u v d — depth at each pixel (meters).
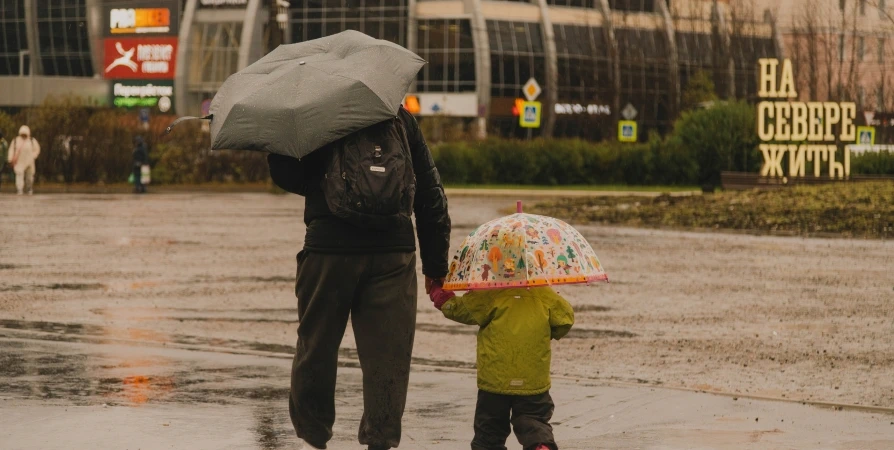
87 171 172.25
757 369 35.69
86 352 35.91
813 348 39.47
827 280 59.28
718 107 180.38
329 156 20.75
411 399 29.73
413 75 21.80
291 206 123.12
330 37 22.77
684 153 180.50
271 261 66.12
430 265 22.30
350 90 20.70
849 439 25.83
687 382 33.56
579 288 55.88
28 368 33.00
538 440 21.92
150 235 83.38
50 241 77.69
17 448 23.97
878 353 38.50
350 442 25.14
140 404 28.39
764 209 103.19
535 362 22.25
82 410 27.58
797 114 136.00
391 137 20.98
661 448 24.92
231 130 20.89
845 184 120.19
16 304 48.22
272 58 22.45
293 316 45.88
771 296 53.03
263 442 24.80
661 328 43.84
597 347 39.56
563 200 129.12
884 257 71.44
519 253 21.73
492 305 22.30
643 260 69.12
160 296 51.31
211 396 29.53
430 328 43.81
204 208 117.94
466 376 33.16
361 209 20.38
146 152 153.88
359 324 21.52
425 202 21.91
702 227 93.75
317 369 21.77
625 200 125.25
